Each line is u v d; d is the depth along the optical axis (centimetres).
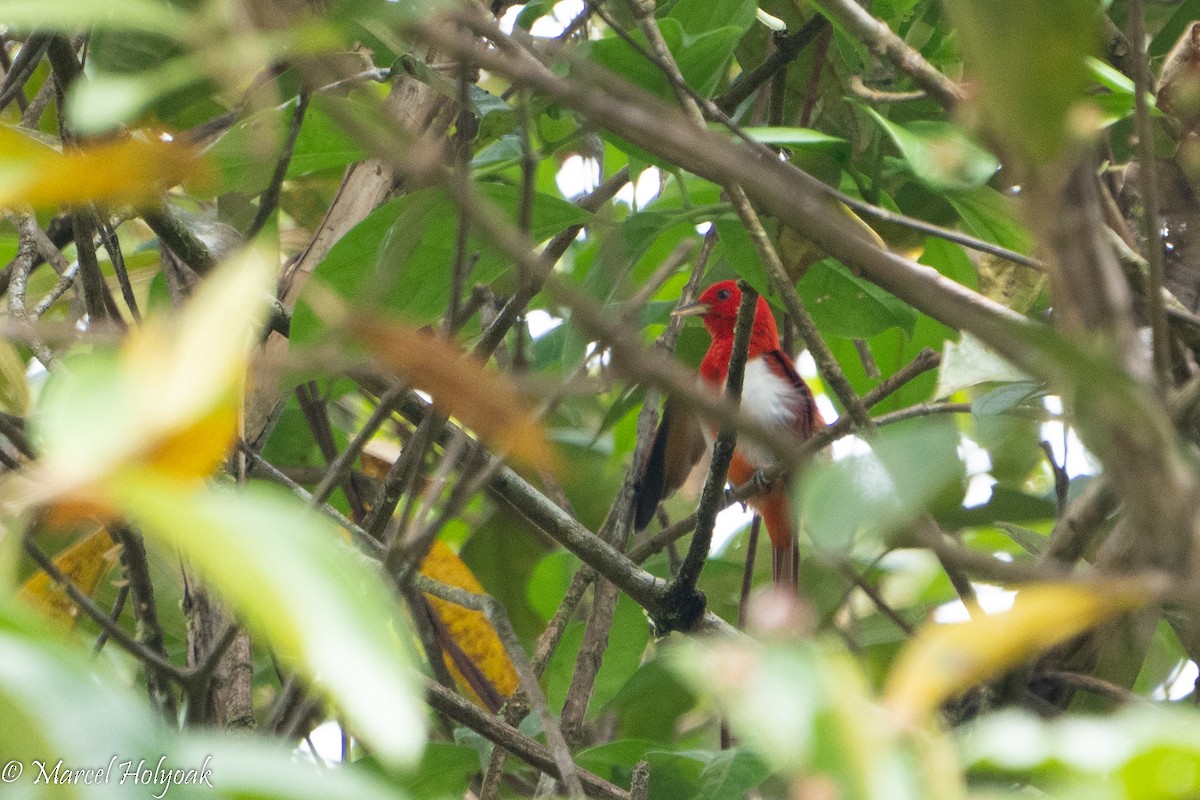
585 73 295
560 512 684
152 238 988
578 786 546
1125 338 261
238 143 605
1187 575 235
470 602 661
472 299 644
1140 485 241
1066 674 631
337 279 611
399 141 320
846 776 183
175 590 837
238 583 151
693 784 727
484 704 823
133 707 165
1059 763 208
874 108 685
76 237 599
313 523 174
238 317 165
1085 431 274
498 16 748
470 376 186
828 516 229
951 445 239
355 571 180
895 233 765
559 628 771
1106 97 561
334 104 247
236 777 170
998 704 593
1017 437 834
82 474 150
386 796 177
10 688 153
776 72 761
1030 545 803
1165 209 597
